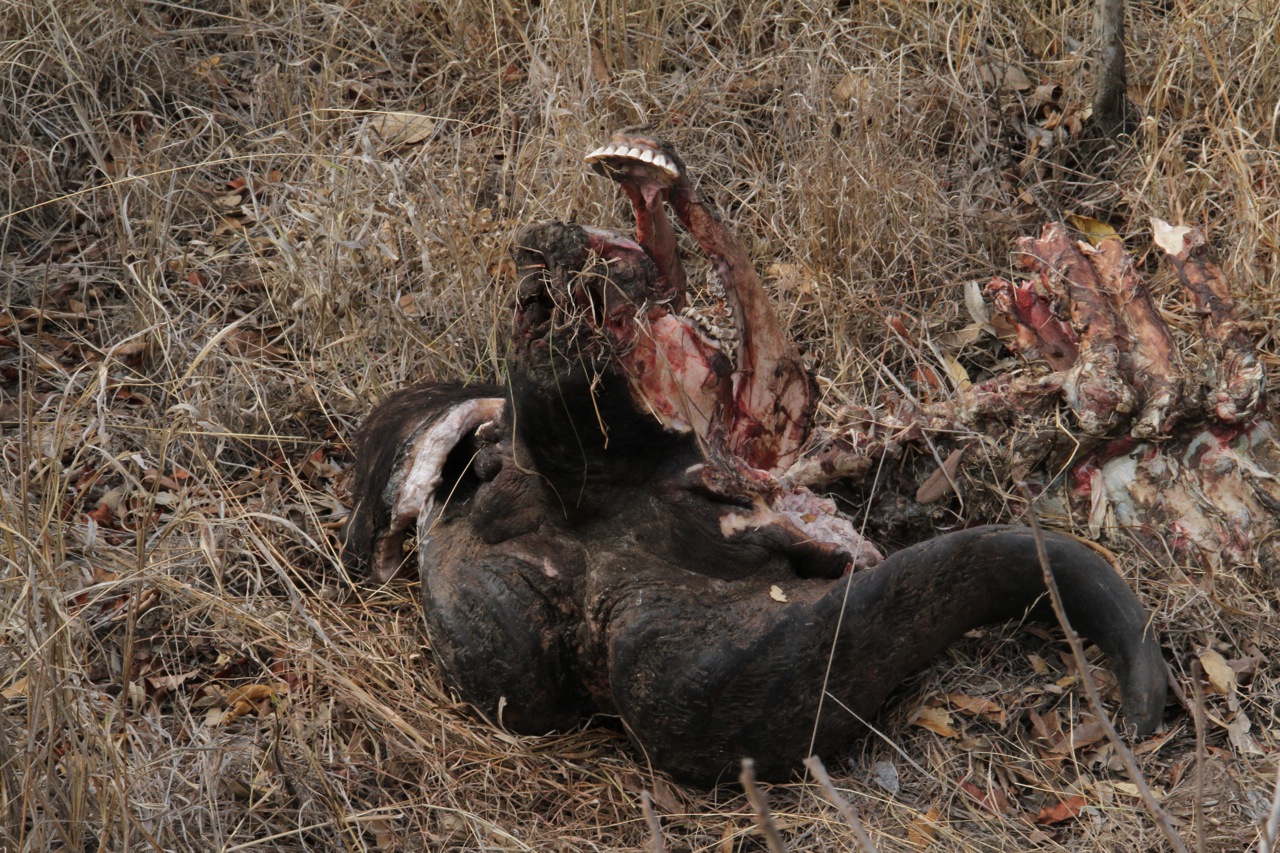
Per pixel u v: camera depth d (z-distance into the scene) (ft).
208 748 16.25
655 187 15.89
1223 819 15.24
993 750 16.51
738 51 28.71
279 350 23.76
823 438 19.25
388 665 18.06
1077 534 18.63
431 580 17.26
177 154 27.22
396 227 23.79
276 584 19.63
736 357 16.67
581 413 15.48
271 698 17.80
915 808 15.99
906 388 21.83
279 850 15.64
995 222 24.71
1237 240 23.08
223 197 26.71
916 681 17.28
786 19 28.32
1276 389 20.71
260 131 27.76
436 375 22.88
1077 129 26.18
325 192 24.08
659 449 16.17
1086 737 16.43
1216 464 18.29
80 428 21.86
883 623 15.87
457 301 23.32
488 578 16.71
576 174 24.04
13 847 14.33
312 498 21.29
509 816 16.22
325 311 23.04
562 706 16.85
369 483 19.17
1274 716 16.51
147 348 23.48
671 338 16.01
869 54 27.53
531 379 15.39
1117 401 17.97
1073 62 27.17
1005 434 18.57
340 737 17.21
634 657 15.85
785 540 16.39
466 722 17.35
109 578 19.11
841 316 22.74
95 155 25.67
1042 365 19.21
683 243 25.30
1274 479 18.19
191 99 28.73
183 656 18.53
